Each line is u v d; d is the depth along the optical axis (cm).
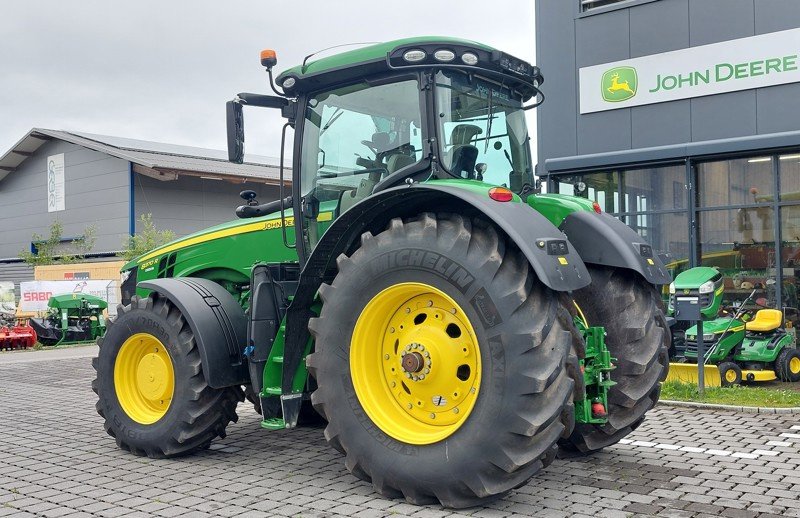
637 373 478
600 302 494
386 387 444
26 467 521
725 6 1104
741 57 1091
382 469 422
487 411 391
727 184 1061
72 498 441
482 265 402
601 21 1214
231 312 546
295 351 479
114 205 2994
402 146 481
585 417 448
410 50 464
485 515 395
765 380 898
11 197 3484
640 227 1127
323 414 455
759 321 918
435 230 421
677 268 1094
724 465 495
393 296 436
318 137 525
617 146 1204
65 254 2984
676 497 423
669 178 1105
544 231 410
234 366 532
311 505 419
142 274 691
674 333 959
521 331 388
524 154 536
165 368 549
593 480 461
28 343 1617
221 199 3100
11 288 2002
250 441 602
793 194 1007
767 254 1029
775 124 1070
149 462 533
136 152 3016
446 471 399
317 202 526
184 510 413
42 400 865
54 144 3262
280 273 537
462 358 417
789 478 461
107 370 572
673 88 1149
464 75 489
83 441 612
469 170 484
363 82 502
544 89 1269
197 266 639
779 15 1062
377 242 441
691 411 703
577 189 575
